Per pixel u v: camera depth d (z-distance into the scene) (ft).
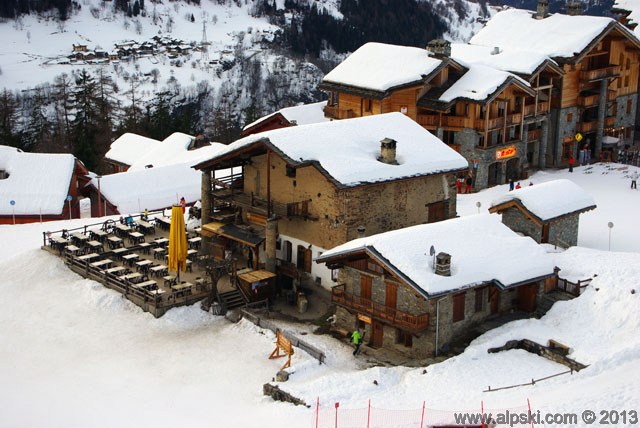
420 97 234.58
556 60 246.68
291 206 161.48
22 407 123.54
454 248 138.31
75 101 431.02
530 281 138.31
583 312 137.49
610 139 263.70
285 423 112.37
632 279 140.87
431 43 236.22
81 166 246.88
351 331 144.87
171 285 160.56
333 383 123.03
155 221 202.28
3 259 181.06
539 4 271.49
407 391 119.65
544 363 124.88
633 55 270.87
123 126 406.41
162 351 141.79
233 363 136.87
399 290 134.41
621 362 118.93
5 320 153.48
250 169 175.73
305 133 166.50
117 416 120.37
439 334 132.46
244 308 155.74
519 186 220.02
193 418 118.52
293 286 163.63
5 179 233.35
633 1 329.31
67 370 135.33
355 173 156.46
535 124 247.50
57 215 227.61
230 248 176.86
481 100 220.64
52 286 167.22
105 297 159.33
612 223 175.11
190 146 293.84
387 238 136.46
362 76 242.99
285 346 135.13
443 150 175.52
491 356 128.16
